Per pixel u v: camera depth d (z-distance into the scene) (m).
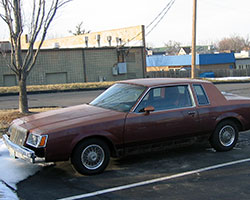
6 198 4.59
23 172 5.98
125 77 36.12
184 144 6.73
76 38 42.97
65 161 6.11
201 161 6.57
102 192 5.01
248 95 20.02
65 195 4.91
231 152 7.23
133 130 6.04
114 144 5.89
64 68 31.69
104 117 5.89
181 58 52.59
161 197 4.79
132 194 4.92
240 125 7.42
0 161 6.57
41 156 5.41
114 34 39.34
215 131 7.06
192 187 5.18
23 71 11.16
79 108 6.60
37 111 12.02
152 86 6.48
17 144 5.84
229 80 34.00
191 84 6.93
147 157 6.91
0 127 9.13
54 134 5.41
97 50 33.72
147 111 6.14
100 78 33.91
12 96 20.62
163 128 6.35
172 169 6.09
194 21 25.98
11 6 10.44
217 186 5.21
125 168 6.18
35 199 4.76
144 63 37.22
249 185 5.24
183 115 6.57
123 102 6.39
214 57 52.41
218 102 7.09
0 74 27.64
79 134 5.56
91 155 5.74
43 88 23.53
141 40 36.66
